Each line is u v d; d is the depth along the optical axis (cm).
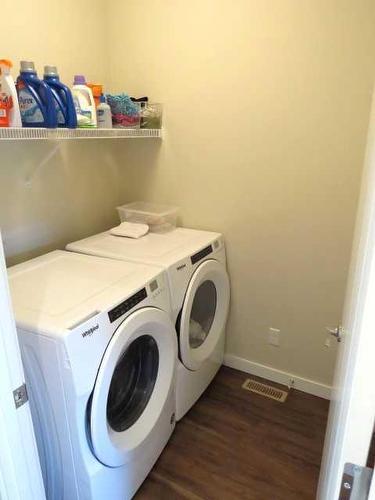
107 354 124
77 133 166
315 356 216
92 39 209
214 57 194
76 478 130
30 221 192
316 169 187
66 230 214
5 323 74
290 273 210
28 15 171
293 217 200
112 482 140
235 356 243
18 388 79
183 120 213
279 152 193
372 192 57
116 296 135
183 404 194
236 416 204
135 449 148
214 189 216
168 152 224
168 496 160
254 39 183
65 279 150
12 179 179
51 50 185
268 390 224
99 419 123
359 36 162
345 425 52
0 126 137
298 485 166
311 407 211
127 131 195
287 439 189
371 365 47
